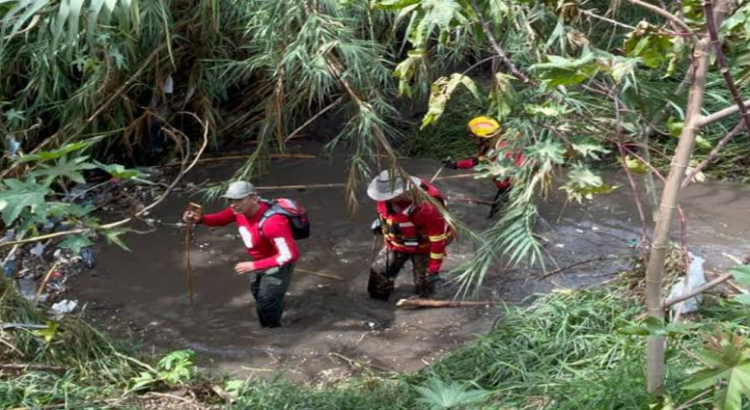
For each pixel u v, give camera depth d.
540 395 5.12
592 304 6.10
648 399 4.39
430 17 3.43
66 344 5.76
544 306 6.14
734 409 2.84
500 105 3.67
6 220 3.79
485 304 6.71
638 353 5.20
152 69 8.74
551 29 4.14
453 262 7.36
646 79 4.00
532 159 5.79
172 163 9.07
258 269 6.26
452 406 3.58
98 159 9.03
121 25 3.94
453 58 7.64
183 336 6.46
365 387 5.57
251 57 8.14
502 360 5.62
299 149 9.37
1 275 5.91
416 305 6.76
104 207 8.38
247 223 6.29
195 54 8.58
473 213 8.12
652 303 3.47
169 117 9.01
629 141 4.04
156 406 5.30
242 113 9.49
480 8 3.58
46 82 8.46
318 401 5.27
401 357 6.15
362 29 7.61
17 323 5.80
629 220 7.83
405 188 6.45
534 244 6.21
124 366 5.73
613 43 8.32
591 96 6.30
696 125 3.26
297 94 7.69
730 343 2.98
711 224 7.75
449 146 9.47
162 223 8.05
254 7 7.37
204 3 7.60
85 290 7.06
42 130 9.06
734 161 8.80
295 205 6.37
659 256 3.41
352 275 7.28
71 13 3.81
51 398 5.11
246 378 5.89
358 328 6.54
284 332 6.51
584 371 5.24
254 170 8.88
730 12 3.40
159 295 7.01
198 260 7.50
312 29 6.67
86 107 8.16
